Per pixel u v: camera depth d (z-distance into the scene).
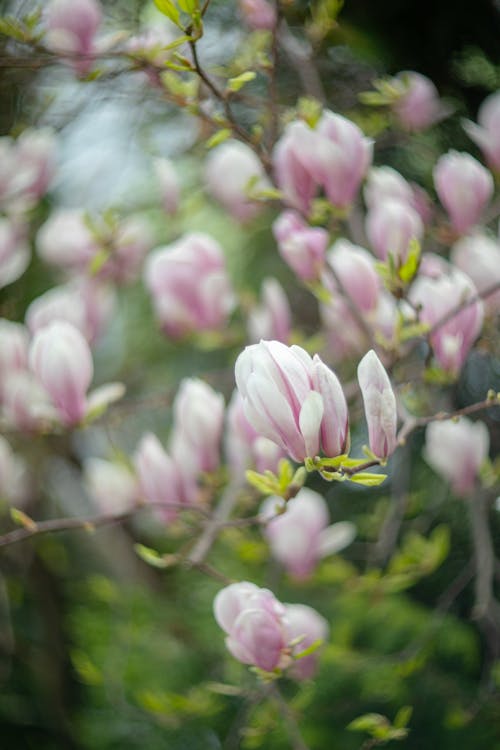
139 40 2.05
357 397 2.21
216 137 1.86
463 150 2.38
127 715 2.59
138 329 3.15
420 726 2.48
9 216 2.24
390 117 2.27
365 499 2.68
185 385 1.97
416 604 2.62
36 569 3.09
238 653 1.72
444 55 2.36
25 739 3.08
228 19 2.36
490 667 2.24
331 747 2.46
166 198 2.26
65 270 2.24
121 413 2.32
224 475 2.09
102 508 2.09
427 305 1.85
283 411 1.57
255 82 2.48
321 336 2.22
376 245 1.91
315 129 1.85
